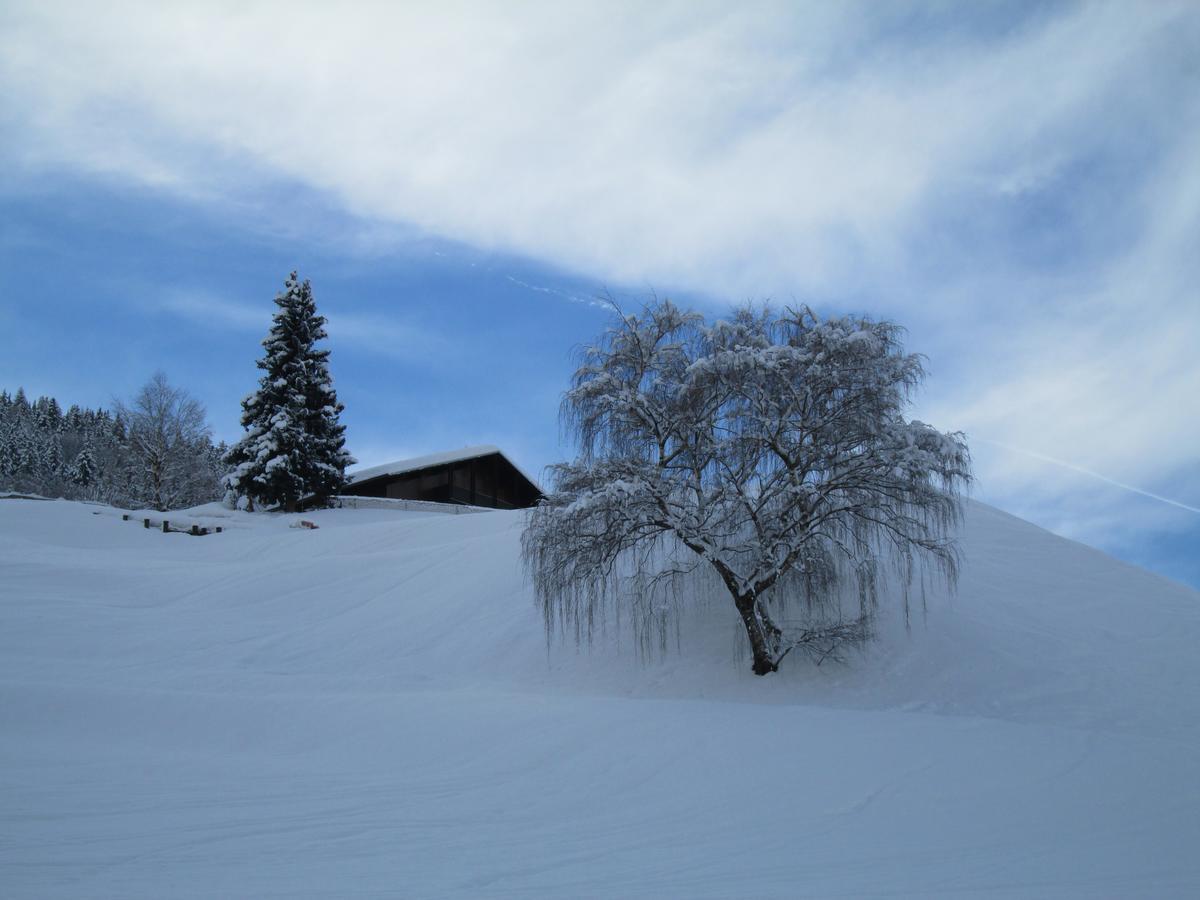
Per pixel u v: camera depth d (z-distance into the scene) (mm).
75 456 89000
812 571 17812
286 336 48719
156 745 12414
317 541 36875
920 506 17750
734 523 18047
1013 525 28609
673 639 19703
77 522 41375
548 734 12164
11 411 111062
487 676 19719
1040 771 9789
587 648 20156
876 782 9406
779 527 17656
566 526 17781
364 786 9641
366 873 6180
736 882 6137
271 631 23578
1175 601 22500
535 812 8500
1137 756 10492
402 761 11305
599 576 18312
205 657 21047
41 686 14859
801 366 18031
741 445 17922
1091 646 19297
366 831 7539
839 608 18906
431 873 6246
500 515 37531
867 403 17562
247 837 7160
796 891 5938
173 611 25484
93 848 6594
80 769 10250
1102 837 7504
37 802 8242
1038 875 6387
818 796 8953
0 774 9766
